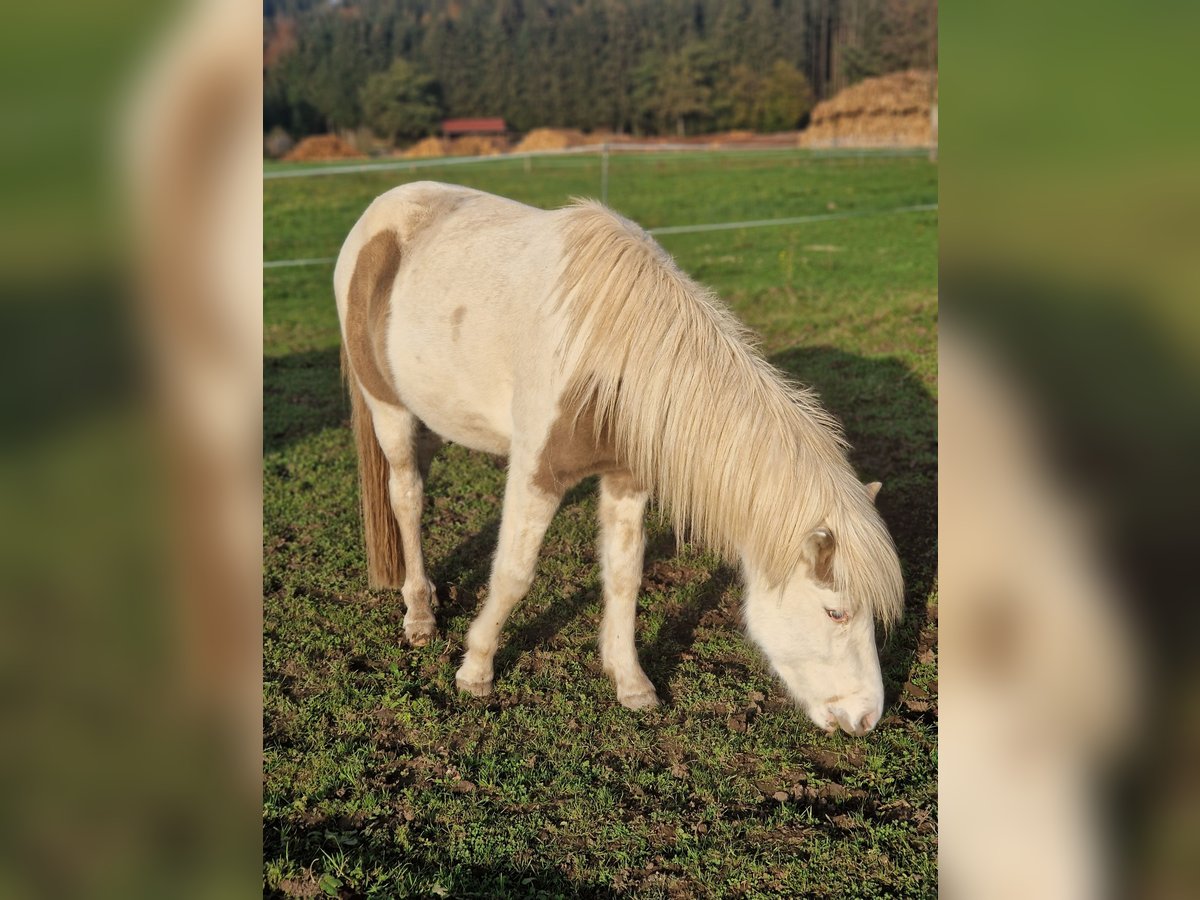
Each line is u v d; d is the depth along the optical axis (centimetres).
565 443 297
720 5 4550
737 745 313
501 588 321
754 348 309
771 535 278
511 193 1780
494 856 264
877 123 2830
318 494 498
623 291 288
